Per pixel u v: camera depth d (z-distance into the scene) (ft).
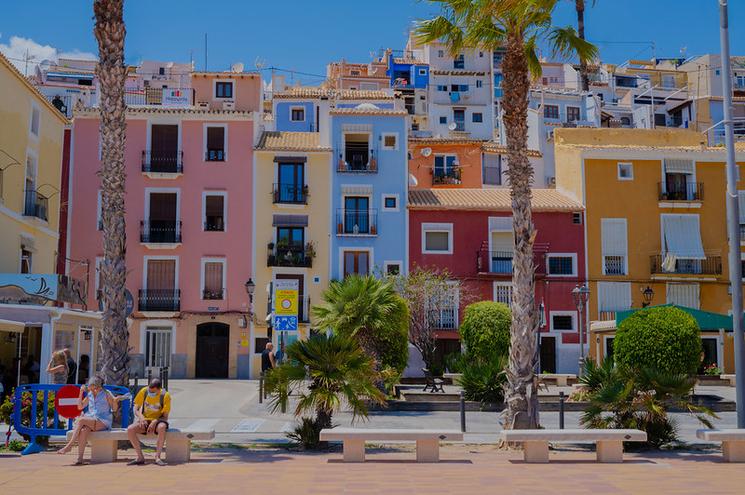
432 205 137.08
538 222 138.31
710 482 34.86
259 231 136.67
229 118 138.92
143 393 40.91
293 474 36.70
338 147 139.74
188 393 92.58
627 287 137.49
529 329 48.14
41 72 220.02
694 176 141.49
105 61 49.42
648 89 259.80
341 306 74.95
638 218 139.64
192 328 132.87
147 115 137.69
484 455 44.68
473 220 137.90
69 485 33.37
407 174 139.64
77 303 86.63
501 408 72.43
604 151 139.95
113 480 34.76
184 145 137.80
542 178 184.75
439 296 122.72
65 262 133.90
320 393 44.70
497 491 32.24
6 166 93.91
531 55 55.62
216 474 36.63
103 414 41.22
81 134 137.28
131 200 136.26
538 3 48.29
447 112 252.21
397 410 72.59
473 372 73.87
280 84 226.17
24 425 45.19
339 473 37.09
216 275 135.54
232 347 132.16
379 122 140.87
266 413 69.67
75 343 76.59
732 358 132.98
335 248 136.98
